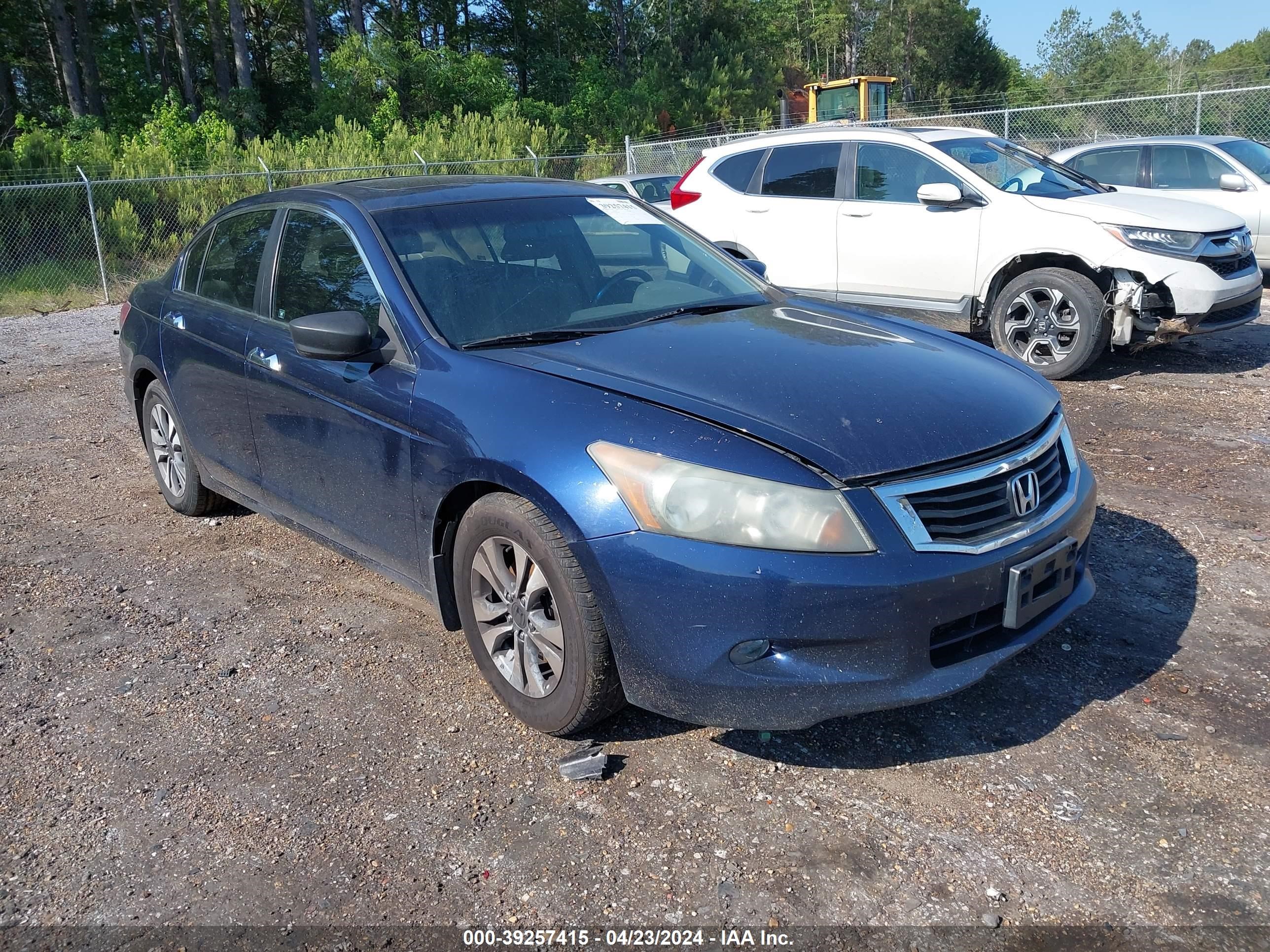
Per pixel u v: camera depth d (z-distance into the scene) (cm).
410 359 326
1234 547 425
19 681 353
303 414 370
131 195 1692
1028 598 274
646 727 308
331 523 374
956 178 745
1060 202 707
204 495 495
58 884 249
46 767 300
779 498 249
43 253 1619
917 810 264
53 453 652
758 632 250
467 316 335
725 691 256
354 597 413
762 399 278
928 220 753
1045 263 723
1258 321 914
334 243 375
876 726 304
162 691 342
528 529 279
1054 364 716
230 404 420
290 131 3388
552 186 424
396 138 2167
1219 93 1521
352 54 3183
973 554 261
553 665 288
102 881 249
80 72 4159
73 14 3975
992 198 727
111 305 1420
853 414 273
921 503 259
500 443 285
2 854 261
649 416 271
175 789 286
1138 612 371
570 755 291
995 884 237
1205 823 255
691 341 322
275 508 413
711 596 251
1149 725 299
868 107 2380
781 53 5147
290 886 245
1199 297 673
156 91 3416
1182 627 358
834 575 247
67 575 446
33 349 1064
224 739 311
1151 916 225
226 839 263
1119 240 680
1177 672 329
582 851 253
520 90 4500
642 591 257
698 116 3791
